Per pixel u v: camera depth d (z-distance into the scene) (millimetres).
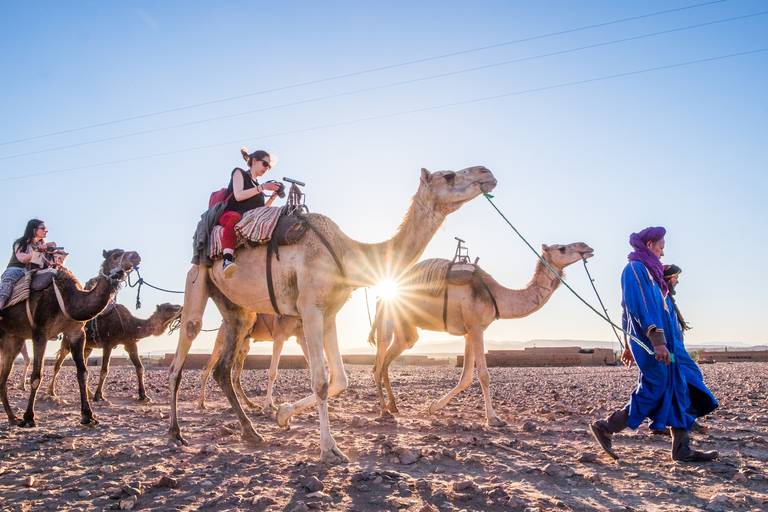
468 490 4820
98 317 13148
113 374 27797
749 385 17969
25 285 8750
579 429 8523
